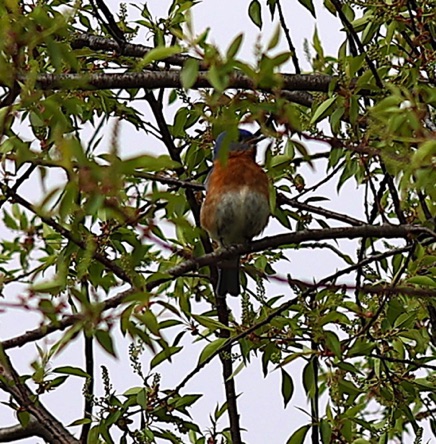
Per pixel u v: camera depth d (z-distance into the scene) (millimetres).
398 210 11281
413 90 9477
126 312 7812
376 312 11172
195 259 9562
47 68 11367
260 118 7520
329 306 11039
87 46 12492
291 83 11016
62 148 6848
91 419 10906
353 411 11281
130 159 6840
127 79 10586
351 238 9977
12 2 7648
